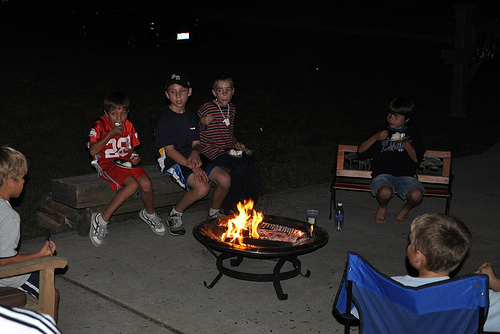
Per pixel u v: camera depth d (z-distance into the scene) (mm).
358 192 7480
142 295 4391
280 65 16750
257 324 4020
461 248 2795
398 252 5441
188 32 16047
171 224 5684
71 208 5773
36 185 6934
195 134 5750
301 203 6934
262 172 8078
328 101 13250
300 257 5262
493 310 3035
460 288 2717
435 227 2811
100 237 5297
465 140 10820
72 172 7547
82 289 4461
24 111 10133
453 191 7590
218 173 5637
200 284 4629
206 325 3979
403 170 6277
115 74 13641
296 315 4172
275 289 4430
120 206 5617
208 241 4246
